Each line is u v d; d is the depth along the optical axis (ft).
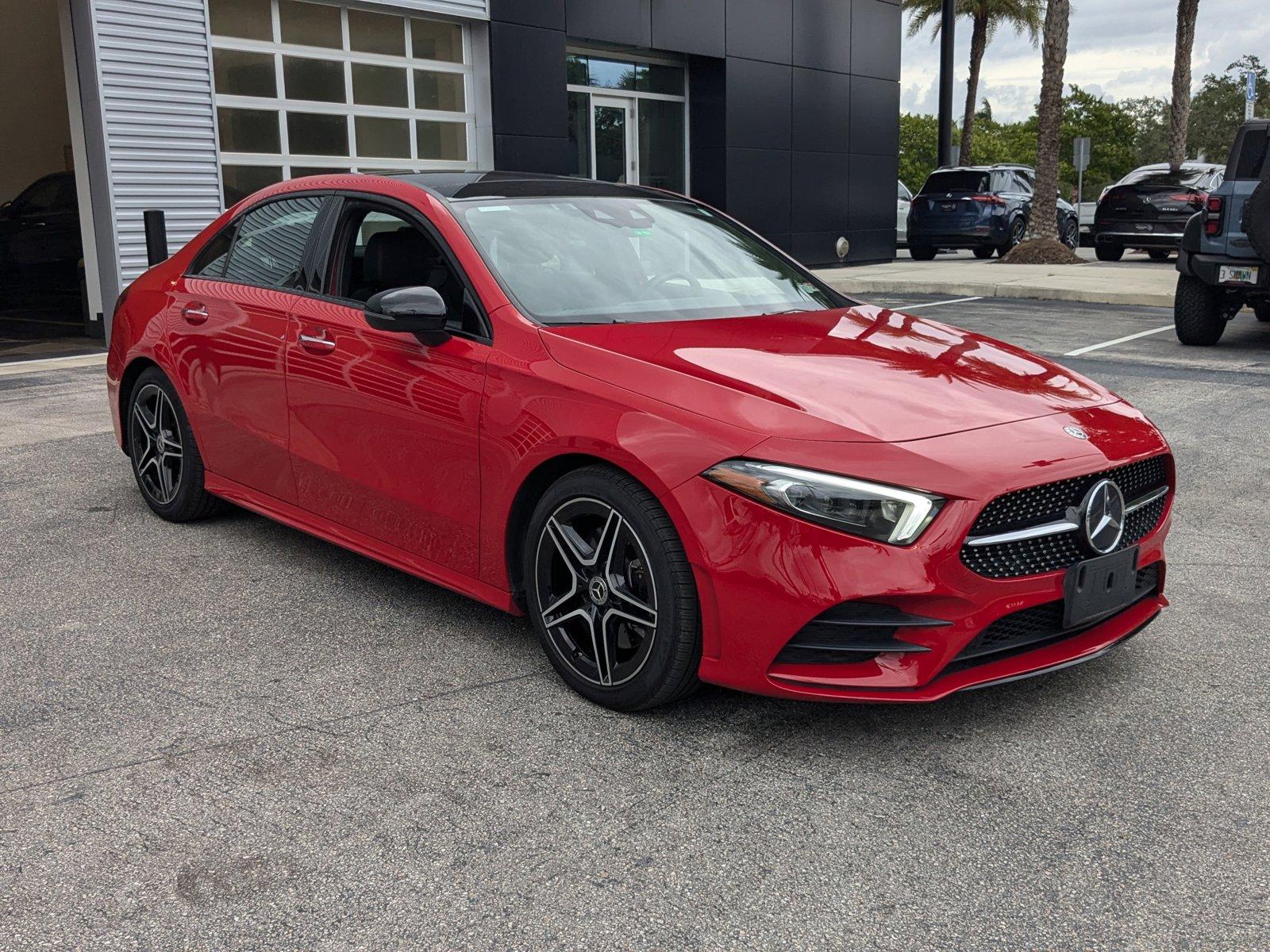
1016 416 9.84
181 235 34.30
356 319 12.31
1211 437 20.92
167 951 6.92
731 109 55.11
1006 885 7.61
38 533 15.43
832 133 61.52
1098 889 7.56
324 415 12.64
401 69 41.39
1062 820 8.42
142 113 32.86
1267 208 28.45
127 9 32.14
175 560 14.35
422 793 8.80
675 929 7.16
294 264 13.56
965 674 9.24
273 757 9.36
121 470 18.90
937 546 8.71
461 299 11.46
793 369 10.19
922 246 70.69
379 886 7.59
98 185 32.45
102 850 8.00
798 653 9.07
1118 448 9.87
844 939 7.05
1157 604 10.93
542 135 45.98
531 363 10.46
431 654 11.50
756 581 8.92
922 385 10.19
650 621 9.72
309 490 13.23
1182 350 31.14
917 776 9.07
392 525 12.14
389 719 10.05
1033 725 9.94
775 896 7.49
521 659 11.39
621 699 10.05
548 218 12.70
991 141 258.57
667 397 9.62
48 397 25.57
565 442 9.95
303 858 7.91
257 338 13.51
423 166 42.73
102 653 11.47
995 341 12.63
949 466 8.89
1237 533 15.47
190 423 14.97
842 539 8.69
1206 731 9.82
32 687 10.67
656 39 50.62
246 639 11.85
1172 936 7.07
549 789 8.85
